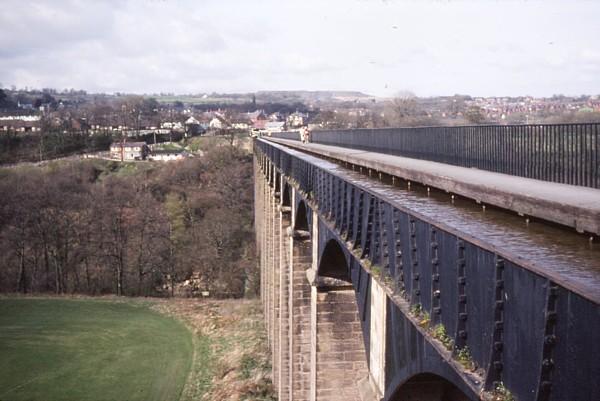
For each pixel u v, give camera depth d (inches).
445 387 484.4
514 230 366.3
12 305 3024.1
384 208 438.9
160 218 3565.5
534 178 663.8
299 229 1125.1
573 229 354.3
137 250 3346.5
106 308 2967.5
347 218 573.6
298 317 1137.4
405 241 385.4
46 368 2166.6
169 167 4918.8
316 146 2085.4
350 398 850.8
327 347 845.8
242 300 3004.4
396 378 472.7
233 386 1803.6
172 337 2476.6
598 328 186.2
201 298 3129.9
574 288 197.8
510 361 245.0
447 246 312.3
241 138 7475.4
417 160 1012.5
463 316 291.6
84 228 3410.4
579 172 585.0
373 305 547.5
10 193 3489.2
